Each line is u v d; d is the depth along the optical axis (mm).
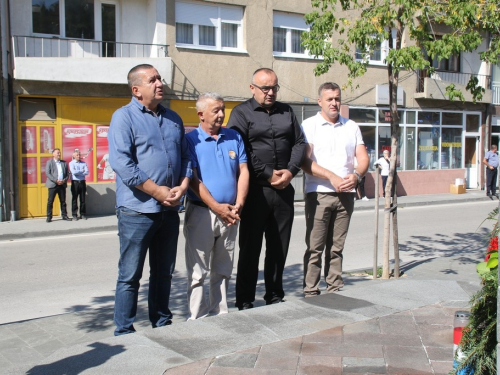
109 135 4262
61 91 14594
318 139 5574
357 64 8562
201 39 16859
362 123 20094
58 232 12641
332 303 5008
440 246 10461
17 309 6418
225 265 4984
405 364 3660
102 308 6410
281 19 18250
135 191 4266
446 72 22453
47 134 14656
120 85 15250
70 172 14297
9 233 12141
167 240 4562
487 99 23062
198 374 3486
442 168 22609
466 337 3270
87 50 15359
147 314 6098
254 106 5145
